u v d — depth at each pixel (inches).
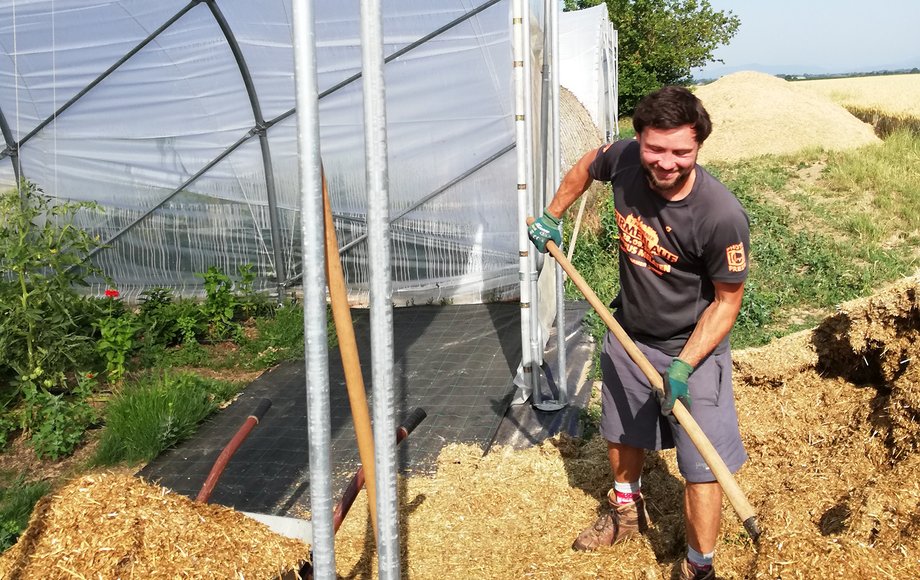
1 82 285.0
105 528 94.3
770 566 96.6
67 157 316.8
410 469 181.9
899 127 735.1
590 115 589.0
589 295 123.9
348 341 87.1
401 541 145.7
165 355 270.1
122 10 254.5
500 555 138.5
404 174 311.6
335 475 181.2
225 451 114.3
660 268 116.3
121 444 199.0
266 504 171.6
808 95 808.9
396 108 296.8
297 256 330.3
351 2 262.2
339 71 289.1
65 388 235.6
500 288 320.5
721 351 119.0
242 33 272.5
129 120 305.1
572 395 222.4
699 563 118.6
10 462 199.0
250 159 317.7
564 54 608.1
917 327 138.1
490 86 286.8
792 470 145.6
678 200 109.0
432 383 239.6
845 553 95.3
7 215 232.7
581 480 165.8
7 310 217.0
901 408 133.3
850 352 154.7
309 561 99.3
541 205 227.9
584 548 136.9
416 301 328.2
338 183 318.7
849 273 327.3
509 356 258.2
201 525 97.7
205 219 329.1
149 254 335.9
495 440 197.6
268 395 238.5
